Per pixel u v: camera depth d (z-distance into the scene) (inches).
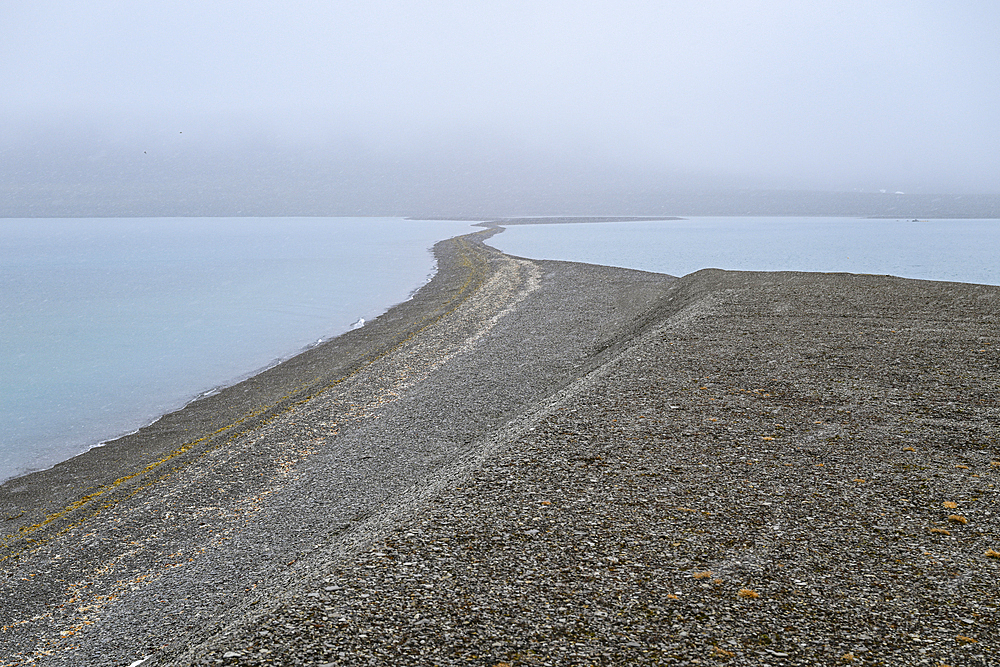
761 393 532.4
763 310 891.4
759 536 305.6
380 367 1040.8
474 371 955.3
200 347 1475.1
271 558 471.5
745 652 222.2
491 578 272.2
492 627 237.3
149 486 638.5
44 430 940.0
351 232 5787.4
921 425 450.9
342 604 252.5
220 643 233.8
